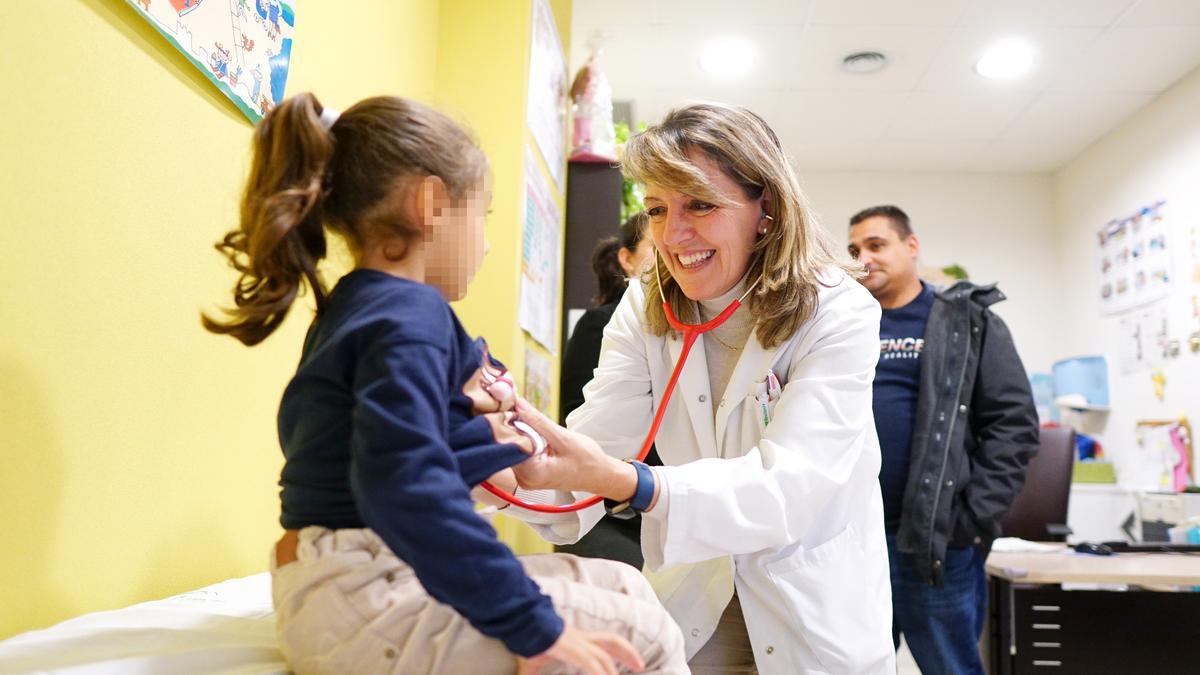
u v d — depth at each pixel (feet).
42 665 2.21
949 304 7.34
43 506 2.86
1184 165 13.10
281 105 2.52
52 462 2.90
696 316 4.11
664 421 4.20
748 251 3.78
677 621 3.84
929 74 13.17
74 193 2.98
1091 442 15.14
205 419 3.94
